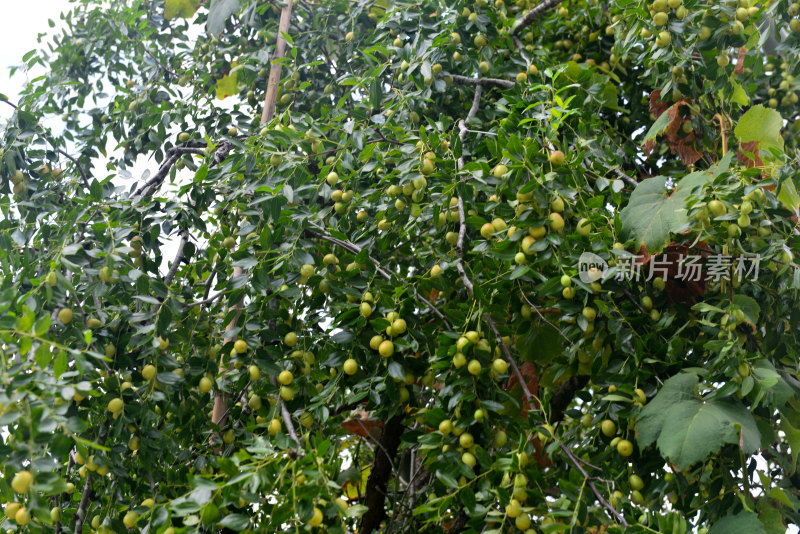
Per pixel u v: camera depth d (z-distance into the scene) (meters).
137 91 2.72
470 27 2.35
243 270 1.98
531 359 1.78
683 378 1.50
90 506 1.83
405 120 2.22
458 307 1.64
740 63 2.12
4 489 1.25
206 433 1.83
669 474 1.52
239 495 1.17
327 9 2.81
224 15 2.70
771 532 1.53
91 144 2.61
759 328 1.76
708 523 1.57
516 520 1.30
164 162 2.31
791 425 1.67
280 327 1.77
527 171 1.61
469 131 2.10
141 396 1.60
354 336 1.63
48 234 1.86
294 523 1.20
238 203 2.00
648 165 2.51
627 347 1.59
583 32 2.64
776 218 1.53
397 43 2.33
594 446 1.65
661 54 1.90
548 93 2.01
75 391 1.31
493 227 1.63
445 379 1.49
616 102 2.42
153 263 1.90
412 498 2.08
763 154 1.72
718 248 1.66
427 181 1.88
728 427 1.37
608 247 1.62
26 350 1.16
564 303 1.54
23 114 2.19
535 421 1.60
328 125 2.03
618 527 1.21
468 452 1.43
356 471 1.34
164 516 1.22
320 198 2.26
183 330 1.77
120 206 1.86
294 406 1.67
